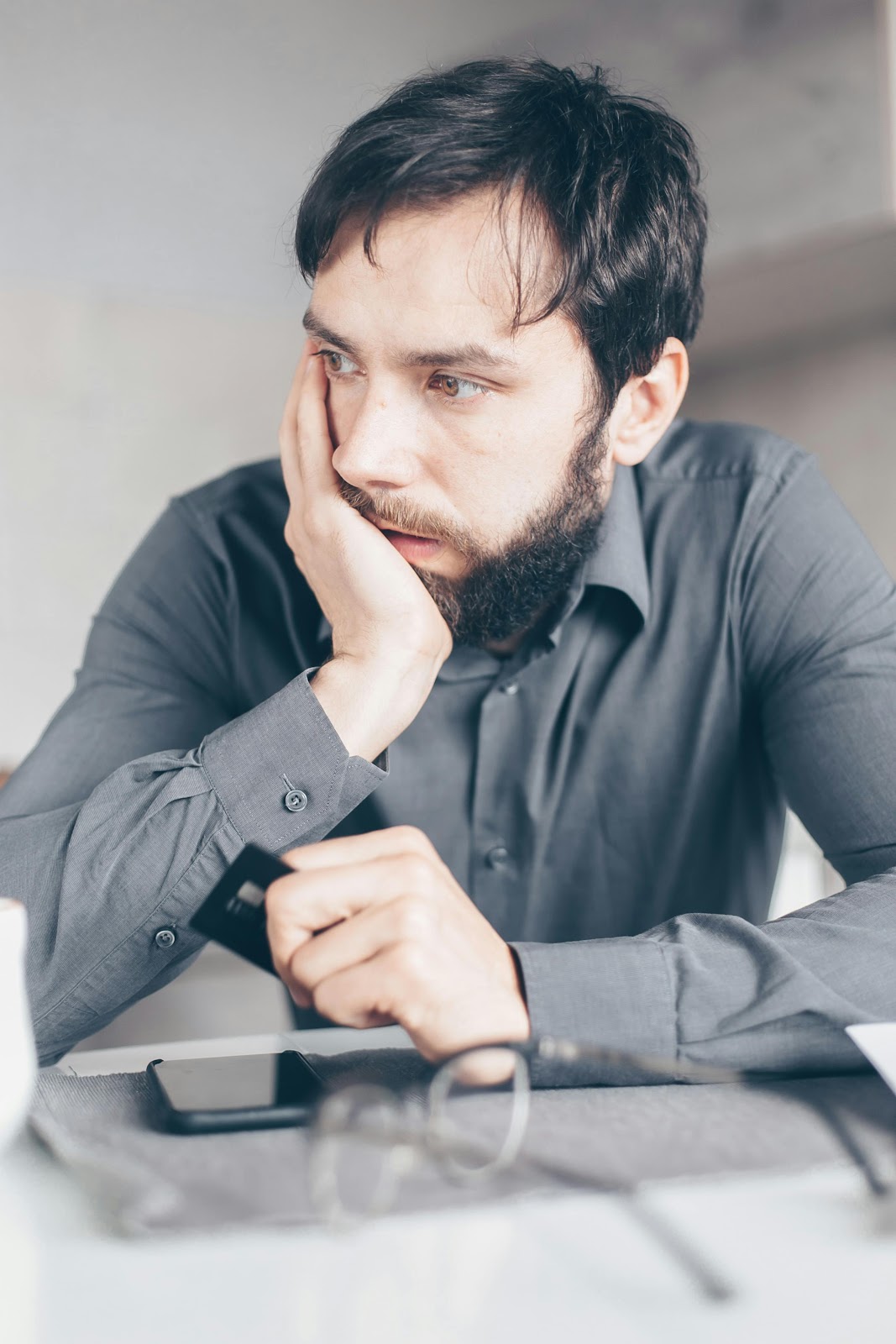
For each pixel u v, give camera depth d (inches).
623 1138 18.6
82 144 82.3
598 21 71.0
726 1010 23.5
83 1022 29.2
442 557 33.5
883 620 39.4
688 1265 14.4
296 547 34.9
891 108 60.4
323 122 80.9
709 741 41.7
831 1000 23.4
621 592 41.0
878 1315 13.4
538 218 30.2
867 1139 18.6
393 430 31.3
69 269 103.0
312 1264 14.4
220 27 70.3
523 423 31.7
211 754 29.7
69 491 104.3
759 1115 20.1
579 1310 13.4
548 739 41.6
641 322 34.9
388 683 31.8
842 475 81.5
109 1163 16.8
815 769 38.3
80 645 104.3
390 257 29.7
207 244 99.0
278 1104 19.8
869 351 79.3
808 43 63.5
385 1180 16.6
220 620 44.2
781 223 65.4
